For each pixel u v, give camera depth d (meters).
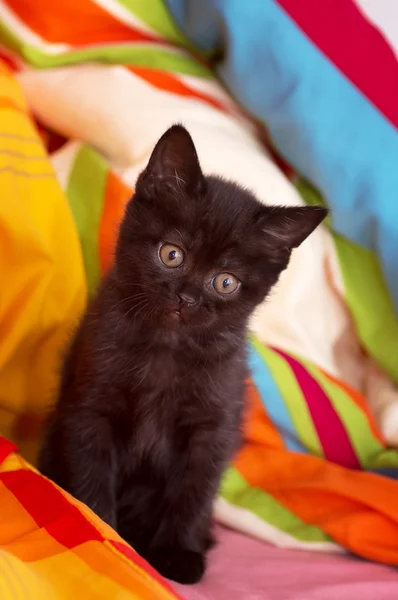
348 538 0.75
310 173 0.87
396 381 0.87
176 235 0.70
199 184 0.71
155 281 0.70
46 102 0.87
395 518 0.75
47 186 0.80
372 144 0.86
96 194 0.83
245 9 0.85
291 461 0.81
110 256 0.78
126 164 0.85
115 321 0.72
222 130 0.87
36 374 0.77
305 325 0.86
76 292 0.79
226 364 0.72
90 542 0.62
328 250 0.87
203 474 0.73
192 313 0.70
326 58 0.86
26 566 0.59
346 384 0.86
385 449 0.84
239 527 0.77
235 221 0.71
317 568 0.73
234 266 0.71
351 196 0.86
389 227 0.86
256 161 0.86
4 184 0.76
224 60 0.88
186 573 0.70
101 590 0.59
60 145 0.90
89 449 0.72
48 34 0.87
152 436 0.73
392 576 0.73
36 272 0.76
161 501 0.75
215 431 0.73
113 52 0.88
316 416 0.83
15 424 0.77
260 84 0.86
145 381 0.72
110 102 0.85
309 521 0.77
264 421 0.83
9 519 0.63
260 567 0.72
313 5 0.85
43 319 0.77
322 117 0.86
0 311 0.75
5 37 0.88
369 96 0.86
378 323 0.87
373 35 0.86
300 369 0.83
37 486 0.66
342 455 0.83
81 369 0.72
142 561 0.62
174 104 0.86
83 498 0.71
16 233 0.75
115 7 0.86
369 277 0.88
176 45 0.90
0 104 0.79
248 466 0.80
